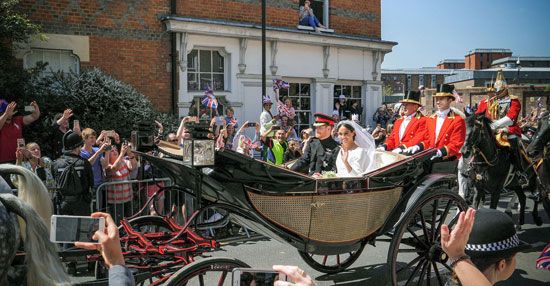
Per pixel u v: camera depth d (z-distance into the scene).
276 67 14.28
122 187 7.27
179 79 12.80
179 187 4.54
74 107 10.09
